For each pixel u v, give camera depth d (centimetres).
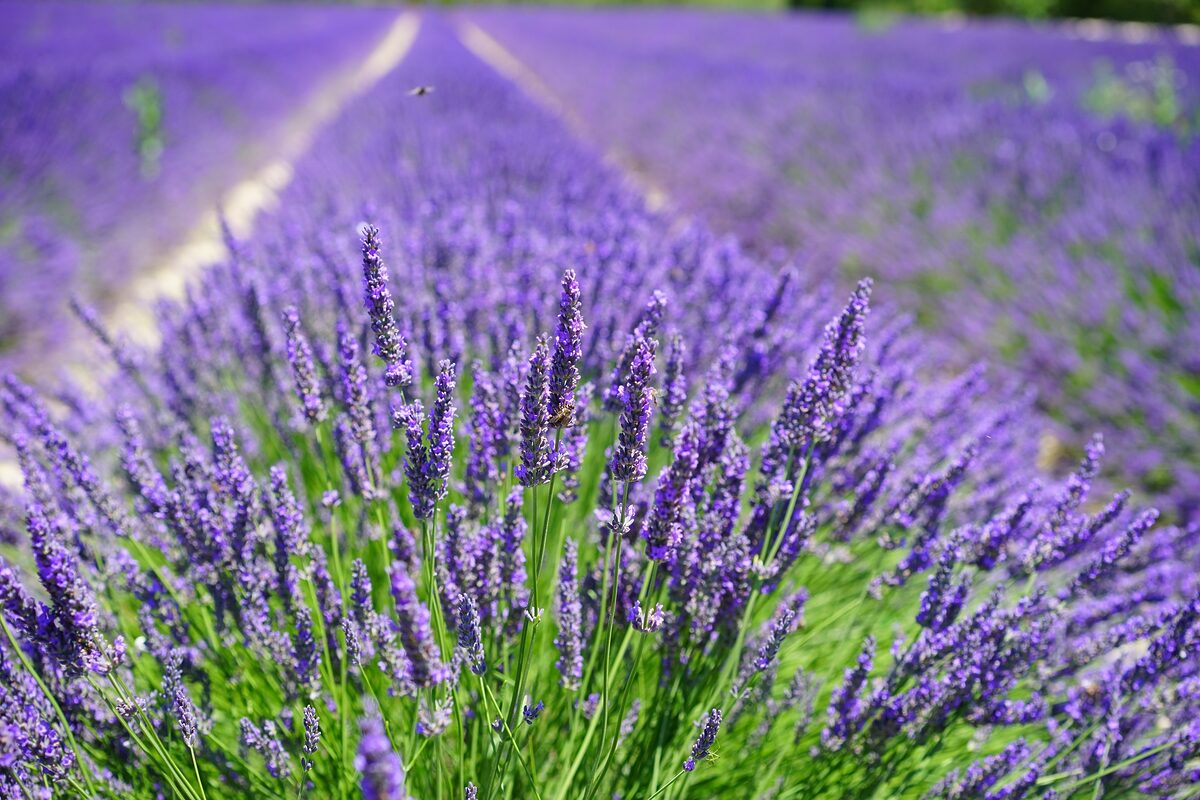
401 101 333
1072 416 149
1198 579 85
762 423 95
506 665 72
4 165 211
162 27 664
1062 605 75
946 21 988
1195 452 134
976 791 72
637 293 100
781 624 68
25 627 64
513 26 1220
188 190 288
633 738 75
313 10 1284
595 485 86
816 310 115
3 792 65
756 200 271
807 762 76
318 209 158
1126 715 74
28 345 170
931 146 262
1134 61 498
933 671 73
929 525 78
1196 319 149
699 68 519
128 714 67
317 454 87
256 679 76
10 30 530
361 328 90
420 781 72
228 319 102
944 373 174
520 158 213
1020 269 181
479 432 74
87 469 73
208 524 73
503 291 102
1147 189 201
